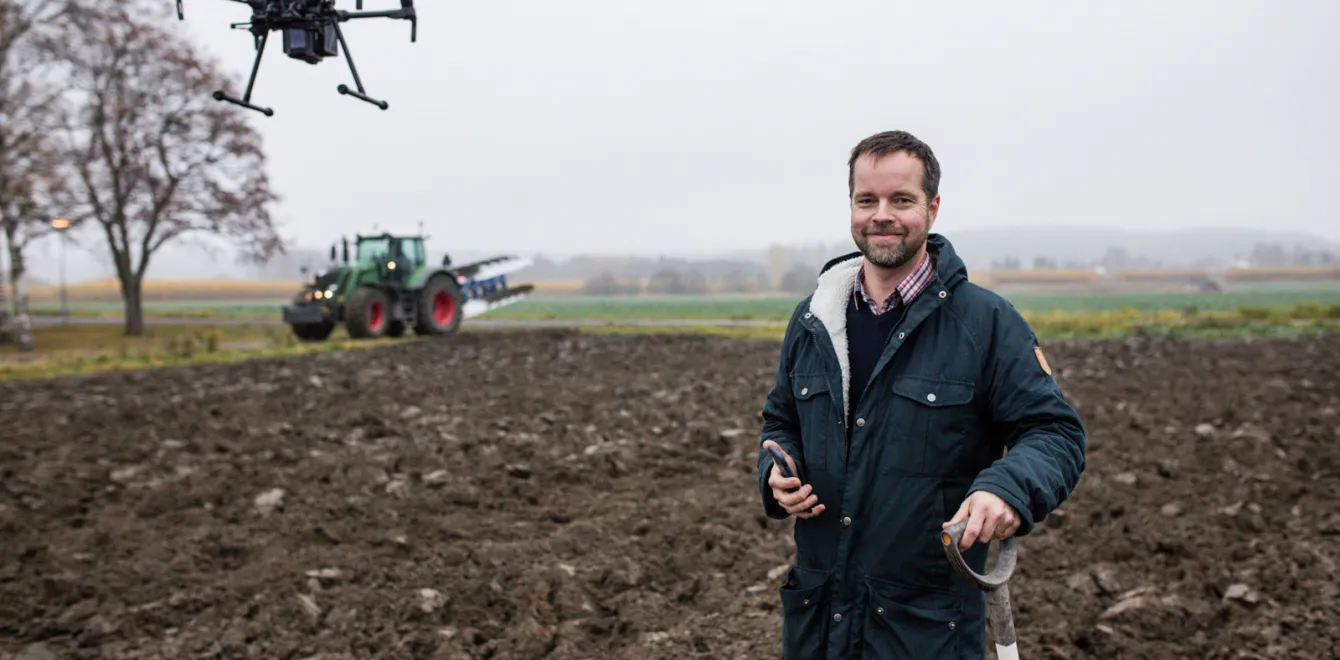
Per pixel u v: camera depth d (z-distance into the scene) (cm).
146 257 3177
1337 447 801
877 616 255
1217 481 718
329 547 615
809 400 270
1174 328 2505
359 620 491
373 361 1772
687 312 4984
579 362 1717
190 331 3284
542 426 1003
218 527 657
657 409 1100
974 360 254
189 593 536
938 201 263
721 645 456
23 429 1048
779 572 548
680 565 565
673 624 485
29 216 2745
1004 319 257
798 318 283
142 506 701
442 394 1269
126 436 982
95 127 2919
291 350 2066
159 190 3111
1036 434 248
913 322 256
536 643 455
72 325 3797
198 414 1117
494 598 516
